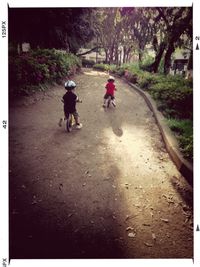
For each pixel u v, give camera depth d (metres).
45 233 2.92
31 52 13.08
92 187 3.94
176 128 6.07
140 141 6.00
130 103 10.31
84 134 6.32
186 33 14.45
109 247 2.78
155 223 3.22
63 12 14.48
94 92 12.79
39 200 3.52
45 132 6.22
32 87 9.80
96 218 3.23
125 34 27.45
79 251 2.70
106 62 40.94
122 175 4.37
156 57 17.70
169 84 10.34
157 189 3.99
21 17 13.55
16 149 5.12
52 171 4.34
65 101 6.17
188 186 4.09
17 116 7.29
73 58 19.98
